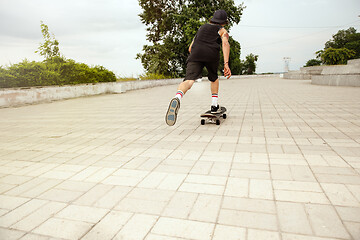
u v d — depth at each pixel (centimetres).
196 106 771
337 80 1445
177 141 371
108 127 505
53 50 1446
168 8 3388
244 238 149
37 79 1183
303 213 172
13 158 330
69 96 1268
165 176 246
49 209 195
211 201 194
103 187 229
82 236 160
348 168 242
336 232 150
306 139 349
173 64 3416
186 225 165
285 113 573
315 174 232
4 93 980
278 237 148
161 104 870
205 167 263
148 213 182
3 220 183
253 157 286
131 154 321
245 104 765
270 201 190
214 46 426
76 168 281
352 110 575
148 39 3569
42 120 639
